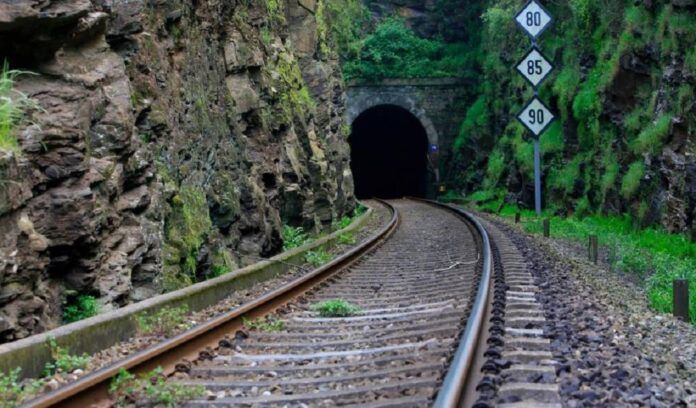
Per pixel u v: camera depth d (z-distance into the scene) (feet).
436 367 18.08
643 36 75.51
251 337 24.29
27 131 23.72
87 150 26.11
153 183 31.73
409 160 193.26
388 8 161.07
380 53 154.20
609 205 79.41
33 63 26.12
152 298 27.22
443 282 36.68
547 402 15.30
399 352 21.11
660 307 34.42
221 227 41.50
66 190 24.66
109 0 31.78
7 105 22.44
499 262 40.11
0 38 24.76
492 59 137.39
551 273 38.86
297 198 58.70
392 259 50.72
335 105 100.94
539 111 64.90
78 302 25.43
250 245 44.78
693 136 60.08
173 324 25.25
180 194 35.55
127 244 28.27
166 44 37.55
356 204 117.50
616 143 80.79
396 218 86.53
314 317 28.68
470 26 156.76
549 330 22.53
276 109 57.57
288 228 57.06
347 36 152.25
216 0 48.08
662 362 20.52
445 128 156.46
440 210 110.93
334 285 37.68
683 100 62.23
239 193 44.83
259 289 36.96
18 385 17.46
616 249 54.90
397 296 33.63
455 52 158.51
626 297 35.63
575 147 96.94
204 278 36.58
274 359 21.22
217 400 16.80
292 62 72.33
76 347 21.08
